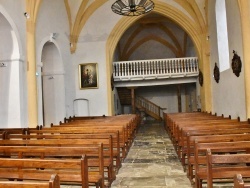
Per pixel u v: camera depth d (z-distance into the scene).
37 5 11.52
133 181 6.01
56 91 15.36
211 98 16.16
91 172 4.95
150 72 19.89
